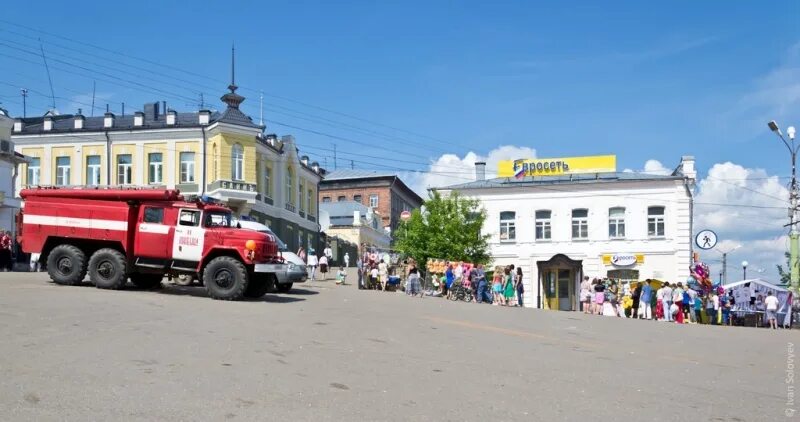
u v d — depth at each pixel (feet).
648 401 35.81
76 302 58.75
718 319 104.06
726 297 109.09
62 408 27.53
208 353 40.52
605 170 160.56
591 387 38.58
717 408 35.14
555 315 81.87
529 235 158.71
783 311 106.73
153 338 44.04
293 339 47.91
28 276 88.07
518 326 66.59
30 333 43.01
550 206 158.51
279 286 88.43
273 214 172.55
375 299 84.99
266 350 42.91
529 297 157.58
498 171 165.68
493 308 85.35
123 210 72.43
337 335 51.24
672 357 53.06
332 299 80.74
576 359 48.49
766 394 39.70
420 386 35.94
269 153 171.73
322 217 237.25
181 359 38.29
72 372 33.50
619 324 76.48
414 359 43.73
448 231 144.66
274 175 175.52
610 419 31.45
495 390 36.17
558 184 157.79
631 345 58.75
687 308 97.71
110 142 162.40
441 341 52.31
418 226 147.23
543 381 39.47
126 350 39.60
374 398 32.65
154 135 160.76
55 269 73.41
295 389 33.32
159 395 30.42
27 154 164.96
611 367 46.03
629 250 153.48
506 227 160.56
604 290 101.65
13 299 58.59
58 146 164.45
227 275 69.97
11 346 38.70
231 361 38.75
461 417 30.22
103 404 28.45
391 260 120.37
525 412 31.81
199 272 71.67
